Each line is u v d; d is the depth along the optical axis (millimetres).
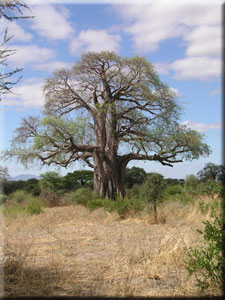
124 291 4375
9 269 5184
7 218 12070
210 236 4465
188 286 4527
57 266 5480
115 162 26641
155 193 12453
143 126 27047
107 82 27156
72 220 12922
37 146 24297
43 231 10133
